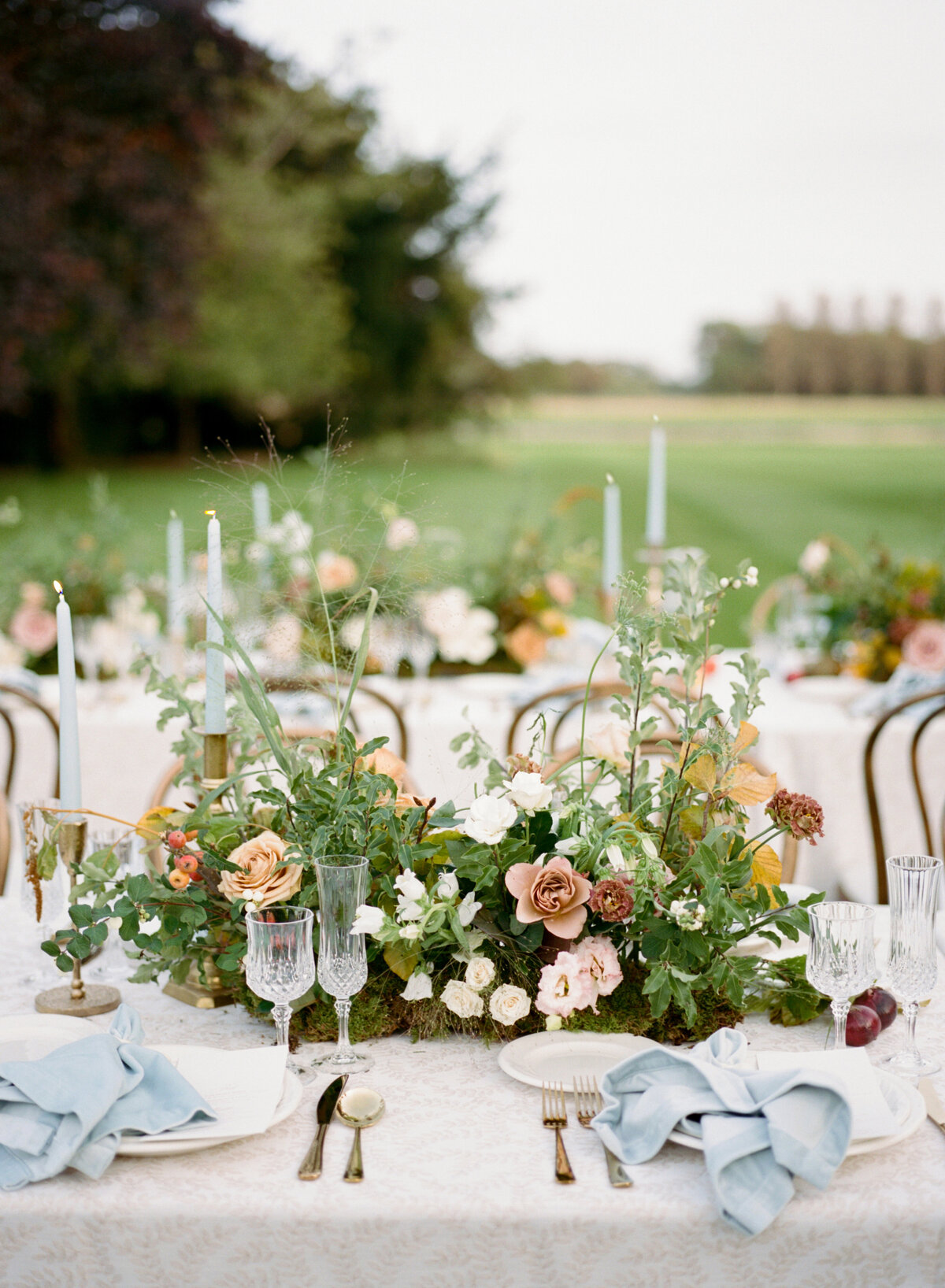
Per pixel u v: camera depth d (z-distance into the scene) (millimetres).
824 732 3297
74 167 12617
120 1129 1154
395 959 1393
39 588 3949
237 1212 1101
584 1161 1173
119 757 3400
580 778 1563
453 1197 1112
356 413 23016
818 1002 1461
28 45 12117
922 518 18734
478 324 24219
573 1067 1364
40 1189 1124
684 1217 1092
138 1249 1106
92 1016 1513
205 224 14617
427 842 1451
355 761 1497
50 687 3764
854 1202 1103
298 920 1254
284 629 1490
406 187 22078
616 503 3217
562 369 30672
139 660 1692
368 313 22391
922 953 1356
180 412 21422
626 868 1377
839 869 3195
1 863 2285
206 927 1491
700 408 30922
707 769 1455
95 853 1478
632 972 1445
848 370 30656
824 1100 1132
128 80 12766
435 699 3598
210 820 1490
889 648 3842
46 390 19328
